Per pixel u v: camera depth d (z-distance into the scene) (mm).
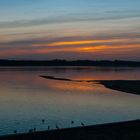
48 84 74625
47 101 41969
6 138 17531
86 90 58688
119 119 28797
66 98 45375
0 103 40000
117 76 117562
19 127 25125
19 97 46688
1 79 93875
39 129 24234
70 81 86188
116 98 45656
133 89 59469
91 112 32688
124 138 17891
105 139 17578
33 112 32531
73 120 28141
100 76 116812
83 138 17656
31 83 78000
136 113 32344
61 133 18453
